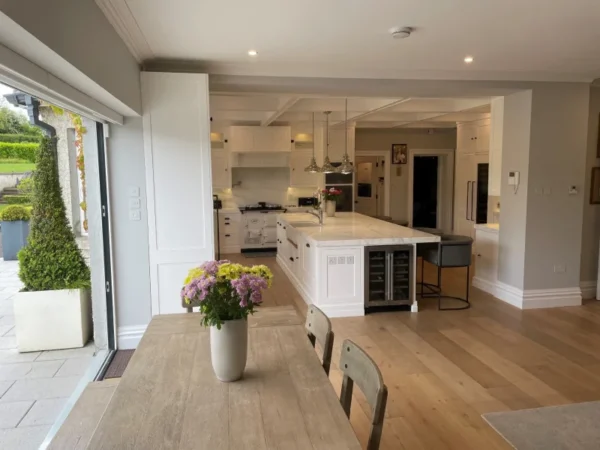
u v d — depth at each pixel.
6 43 1.77
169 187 4.26
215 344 1.91
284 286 6.46
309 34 3.50
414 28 3.38
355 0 2.81
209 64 4.39
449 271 7.49
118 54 3.22
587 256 5.85
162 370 2.05
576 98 5.31
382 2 2.85
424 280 6.86
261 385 1.91
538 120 5.25
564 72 5.02
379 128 10.41
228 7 2.89
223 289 1.86
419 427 2.96
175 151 4.23
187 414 1.68
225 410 1.71
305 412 1.70
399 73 4.85
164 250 4.30
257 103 6.57
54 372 3.73
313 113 8.05
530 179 5.30
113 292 4.26
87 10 2.42
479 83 5.10
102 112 3.42
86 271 4.23
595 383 3.56
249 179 9.45
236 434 1.56
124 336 4.29
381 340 4.46
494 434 2.88
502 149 5.73
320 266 5.07
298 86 4.76
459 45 3.86
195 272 1.94
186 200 4.30
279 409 1.72
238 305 1.87
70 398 3.29
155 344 2.35
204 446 1.49
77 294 4.14
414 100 6.80
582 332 4.66
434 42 3.75
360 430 2.92
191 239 4.34
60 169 4.35
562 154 5.36
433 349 4.23
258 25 3.27
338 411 1.71
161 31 3.38
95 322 4.26
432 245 5.45
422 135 10.81
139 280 4.30
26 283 4.09
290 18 3.13
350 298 5.18
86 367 3.83
